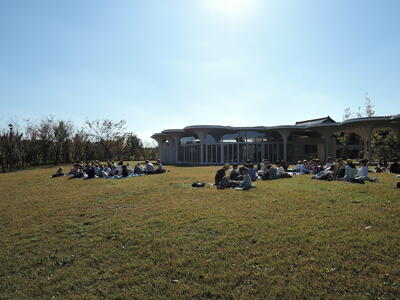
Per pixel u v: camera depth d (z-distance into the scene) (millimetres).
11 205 9273
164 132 37656
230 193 9625
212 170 22297
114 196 10078
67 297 3490
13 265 4520
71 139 46250
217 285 3521
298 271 3750
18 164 37000
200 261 4195
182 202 8320
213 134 36375
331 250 4293
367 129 27328
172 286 3568
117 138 51219
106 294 3496
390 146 29500
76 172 20219
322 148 37688
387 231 4961
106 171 18688
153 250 4695
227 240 4930
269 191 9703
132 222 6367
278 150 36125
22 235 5926
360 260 3936
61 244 5309
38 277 4082
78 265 4367
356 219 5766
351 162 12164
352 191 9117
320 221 5738
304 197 8336
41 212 7906
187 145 40125
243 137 35969
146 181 14672
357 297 3090
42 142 40781
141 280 3777
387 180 11852
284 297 3199
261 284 3490
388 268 3646
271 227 5523
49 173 24359
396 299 3029
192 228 5703
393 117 24734
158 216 6785
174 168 26031
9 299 3541
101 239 5398
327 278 3514
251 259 4148
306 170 16719
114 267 4203
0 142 32125
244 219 6160
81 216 7281
